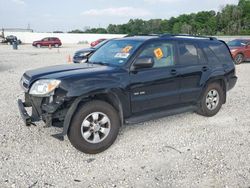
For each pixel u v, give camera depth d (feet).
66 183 12.04
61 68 16.25
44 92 13.94
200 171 13.12
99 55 18.57
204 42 20.52
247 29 299.79
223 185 11.98
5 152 14.60
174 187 11.85
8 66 52.31
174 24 338.54
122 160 14.15
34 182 12.04
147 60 15.99
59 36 211.20
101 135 14.98
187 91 18.89
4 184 11.81
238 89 31.42
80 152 14.88
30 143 15.74
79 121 14.20
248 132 18.12
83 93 14.08
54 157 14.26
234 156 14.66
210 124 19.47
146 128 18.38
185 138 16.93
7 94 27.40
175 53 18.37
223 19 322.34
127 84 15.74
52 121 14.17
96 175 12.73
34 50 111.65
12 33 201.87
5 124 18.58
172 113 18.22
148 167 13.47
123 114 15.99
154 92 17.06
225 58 21.70
